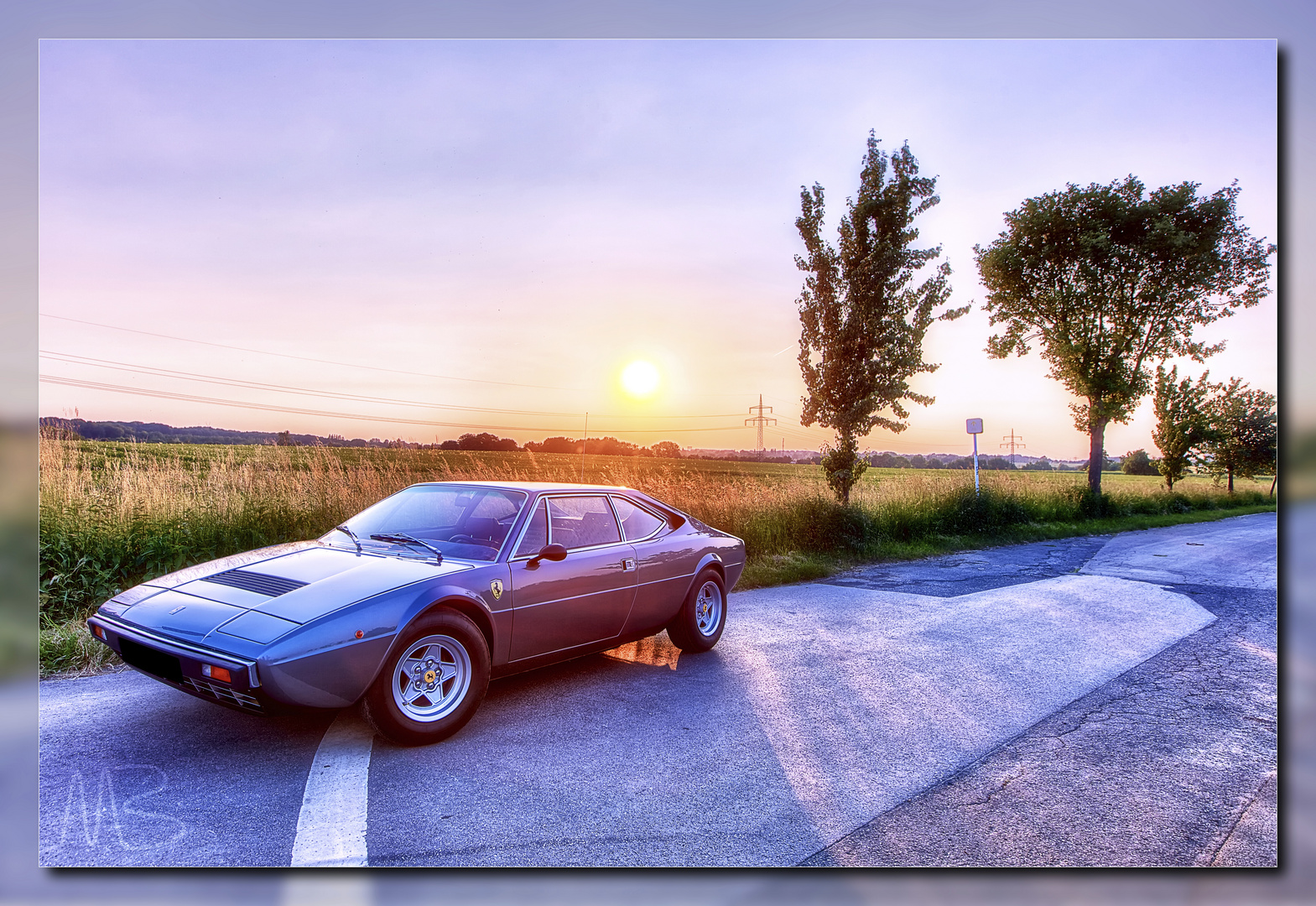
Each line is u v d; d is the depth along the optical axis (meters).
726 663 5.65
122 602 3.96
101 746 3.68
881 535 14.16
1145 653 6.24
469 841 2.88
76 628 5.53
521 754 3.76
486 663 4.07
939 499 17.38
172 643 3.47
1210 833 3.10
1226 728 4.41
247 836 2.86
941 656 5.99
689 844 2.92
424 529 4.73
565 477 13.22
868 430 14.65
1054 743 4.12
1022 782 3.60
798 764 3.74
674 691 4.89
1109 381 26.39
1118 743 4.13
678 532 5.84
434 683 3.90
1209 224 26.25
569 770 3.58
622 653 5.89
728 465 57.44
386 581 3.84
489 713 4.36
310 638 3.37
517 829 2.99
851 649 6.15
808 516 12.69
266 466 9.19
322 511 8.48
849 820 3.16
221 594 3.79
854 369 14.70
